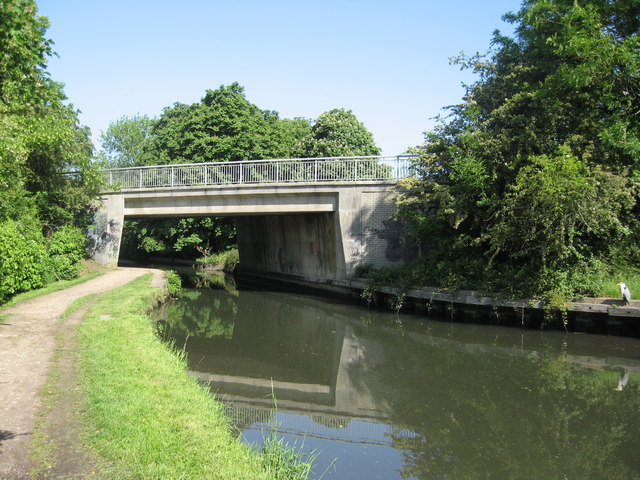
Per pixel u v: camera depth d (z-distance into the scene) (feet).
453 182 58.49
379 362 40.37
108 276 75.77
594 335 46.78
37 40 25.44
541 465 22.15
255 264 114.01
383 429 26.48
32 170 70.03
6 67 26.86
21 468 15.39
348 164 72.95
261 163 76.84
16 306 45.85
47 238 71.10
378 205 71.26
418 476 20.98
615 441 24.50
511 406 29.53
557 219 46.34
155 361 28.45
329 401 31.17
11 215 57.67
